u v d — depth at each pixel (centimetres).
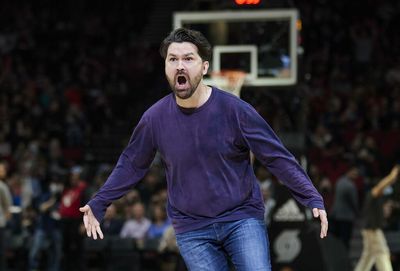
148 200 4506
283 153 1267
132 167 1321
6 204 3741
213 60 3516
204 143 1264
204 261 1276
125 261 3919
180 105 1272
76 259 4056
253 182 1302
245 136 1266
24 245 4284
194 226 1280
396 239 4038
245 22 3584
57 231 4125
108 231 4062
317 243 3259
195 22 3616
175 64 1251
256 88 3534
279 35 3547
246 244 1254
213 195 1267
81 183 4125
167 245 3669
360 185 4912
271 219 3297
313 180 4222
